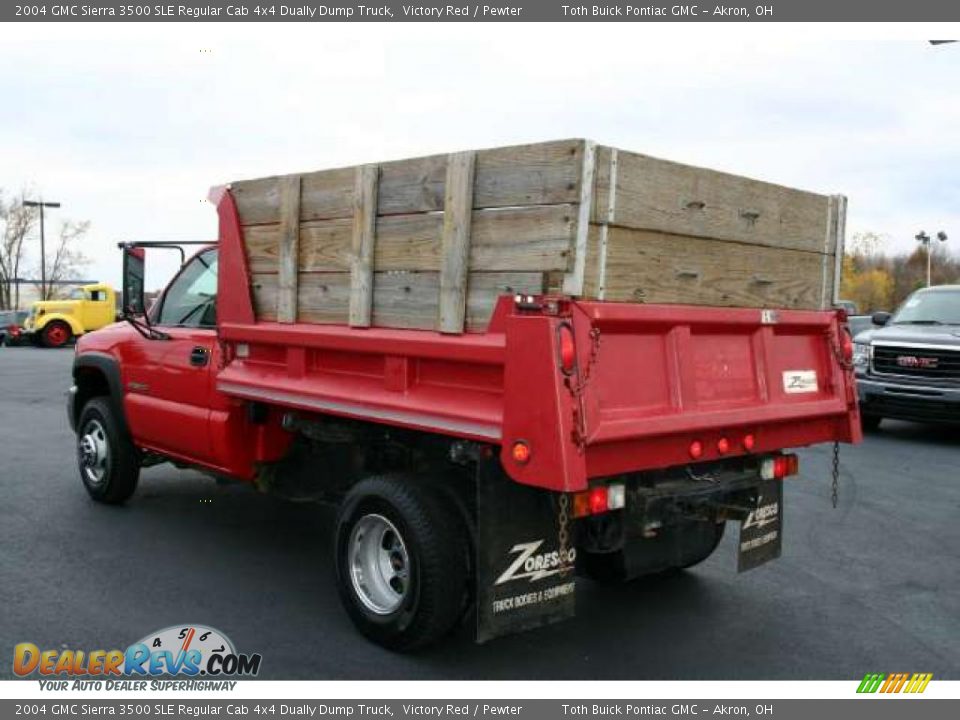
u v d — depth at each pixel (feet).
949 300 39.65
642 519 13.34
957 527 22.59
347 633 15.10
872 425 38.75
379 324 14.26
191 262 20.61
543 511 13.21
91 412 23.07
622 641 14.97
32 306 103.30
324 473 18.20
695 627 15.66
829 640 15.17
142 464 23.03
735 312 13.94
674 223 12.98
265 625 15.40
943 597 17.43
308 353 15.70
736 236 14.17
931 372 35.19
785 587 17.89
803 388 15.51
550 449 11.14
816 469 29.94
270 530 21.34
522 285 12.09
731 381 14.12
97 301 105.29
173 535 20.74
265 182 16.57
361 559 14.73
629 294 12.46
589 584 17.98
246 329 16.99
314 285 15.58
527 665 13.96
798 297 15.72
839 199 16.43
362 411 14.25
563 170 11.61
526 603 13.06
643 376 12.57
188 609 16.10
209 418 18.56
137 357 21.22
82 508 23.02
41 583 17.25
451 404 12.92
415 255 13.58
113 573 17.95
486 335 12.44
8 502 23.58
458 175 12.82
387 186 14.06
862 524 22.77
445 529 13.44
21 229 189.88
